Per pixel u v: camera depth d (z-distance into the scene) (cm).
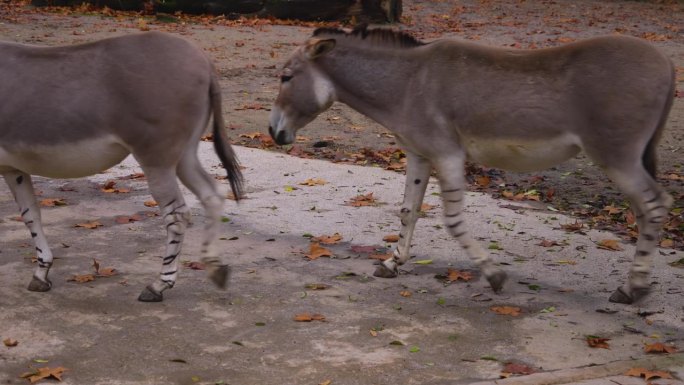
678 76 2012
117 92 743
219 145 794
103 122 747
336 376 662
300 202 1111
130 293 820
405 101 809
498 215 1073
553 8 3212
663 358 691
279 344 718
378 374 666
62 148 754
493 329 752
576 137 769
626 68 749
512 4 3275
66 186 1166
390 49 817
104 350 701
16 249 934
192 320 762
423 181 857
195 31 2398
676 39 2586
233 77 1911
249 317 771
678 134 1509
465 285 857
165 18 2573
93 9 2641
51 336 725
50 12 2577
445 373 668
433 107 797
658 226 777
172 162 764
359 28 827
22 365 673
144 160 759
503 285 852
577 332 746
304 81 824
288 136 840
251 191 1154
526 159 798
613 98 748
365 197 1125
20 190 817
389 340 728
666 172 1284
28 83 753
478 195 1160
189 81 753
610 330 750
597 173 1287
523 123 774
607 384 650
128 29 2353
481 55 792
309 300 812
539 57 778
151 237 980
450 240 987
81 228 1003
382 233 1007
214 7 2628
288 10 2631
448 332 745
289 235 994
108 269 873
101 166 774
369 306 801
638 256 792
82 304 793
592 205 1135
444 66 796
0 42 776
